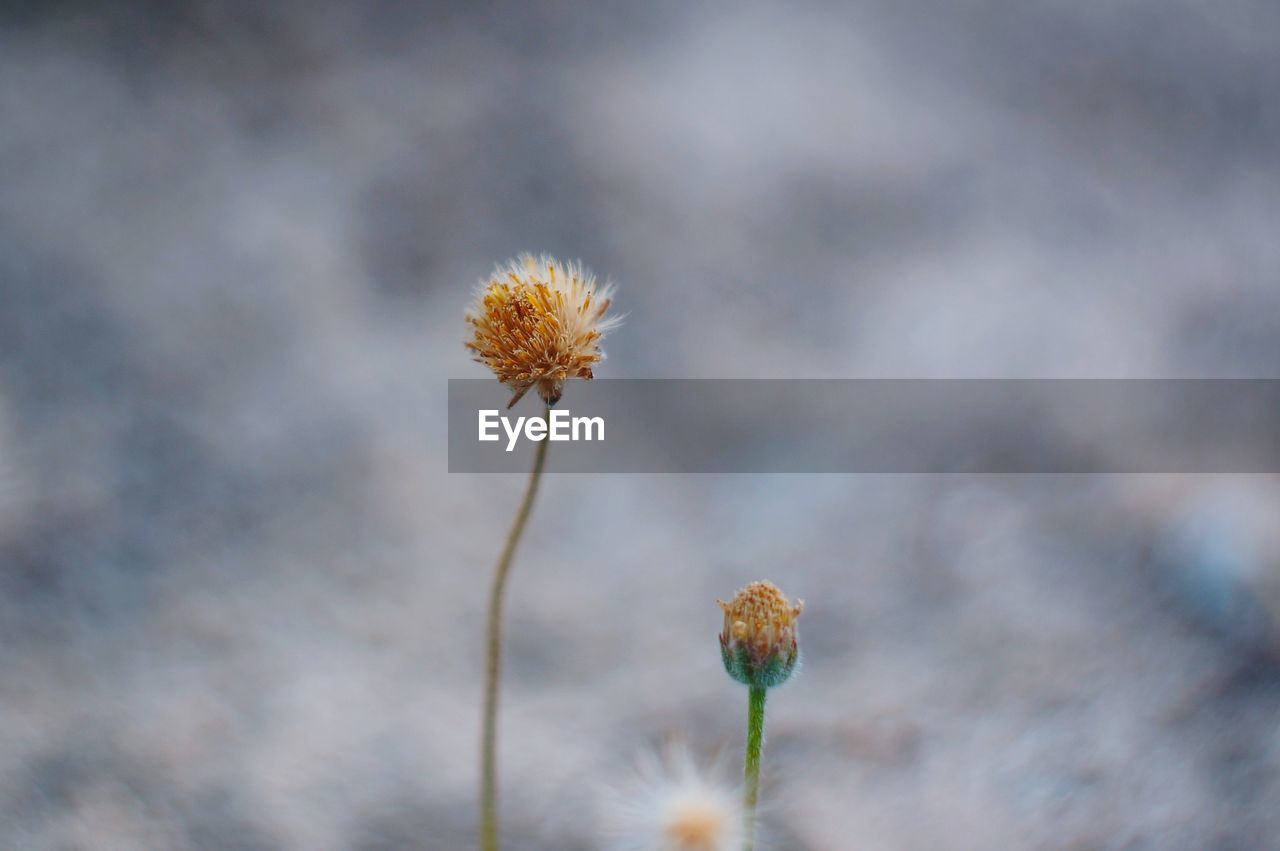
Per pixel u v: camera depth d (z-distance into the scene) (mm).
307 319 789
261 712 528
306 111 1037
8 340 739
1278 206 904
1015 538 585
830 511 628
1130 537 572
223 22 1184
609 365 749
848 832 498
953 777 510
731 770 511
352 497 633
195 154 973
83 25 1178
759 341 778
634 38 1195
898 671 540
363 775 513
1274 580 548
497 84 1087
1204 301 793
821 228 899
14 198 898
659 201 919
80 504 601
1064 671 535
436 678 542
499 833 499
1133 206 917
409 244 867
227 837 496
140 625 550
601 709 532
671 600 570
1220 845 492
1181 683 528
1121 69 1110
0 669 531
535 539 613
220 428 681
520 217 896
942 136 1020
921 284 836
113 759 511
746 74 1120
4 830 491
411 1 1253
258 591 565
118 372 720
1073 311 797
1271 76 1082
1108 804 502
